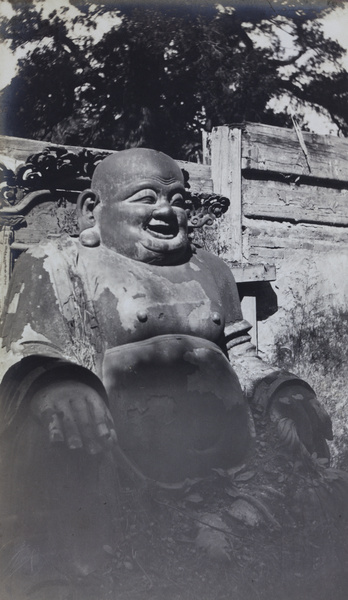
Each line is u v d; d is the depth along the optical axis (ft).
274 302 24.30
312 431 18.42
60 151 20.30
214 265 19.40
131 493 16.05
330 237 25.77
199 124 40.27
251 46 42.19
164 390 17.15
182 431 17.10
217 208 23.11
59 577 14.56
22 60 41.27
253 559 15.69
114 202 18.34
